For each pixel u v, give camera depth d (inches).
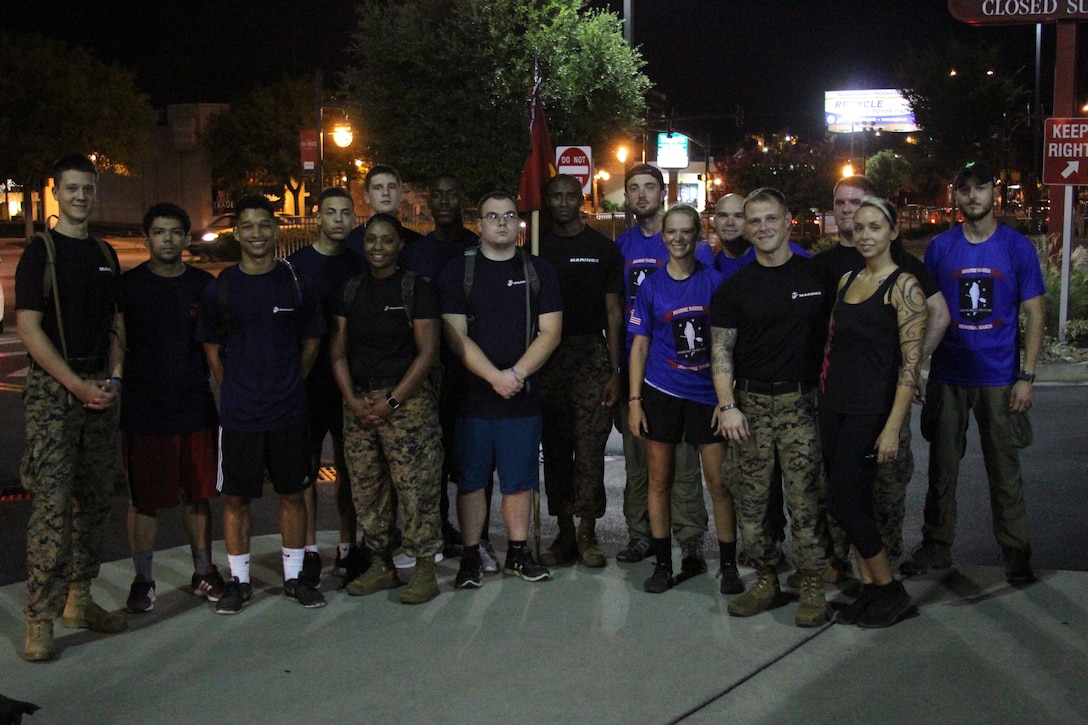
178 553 256.8
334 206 235.1
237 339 209.8
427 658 187.5
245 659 188.7
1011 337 216.4
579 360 240.1
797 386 199.6
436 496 219.5
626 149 1020.5
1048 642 187.5
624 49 960.9
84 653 192.9
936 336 196.4
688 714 164.1
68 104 1632.6
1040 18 601.9
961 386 219.3
